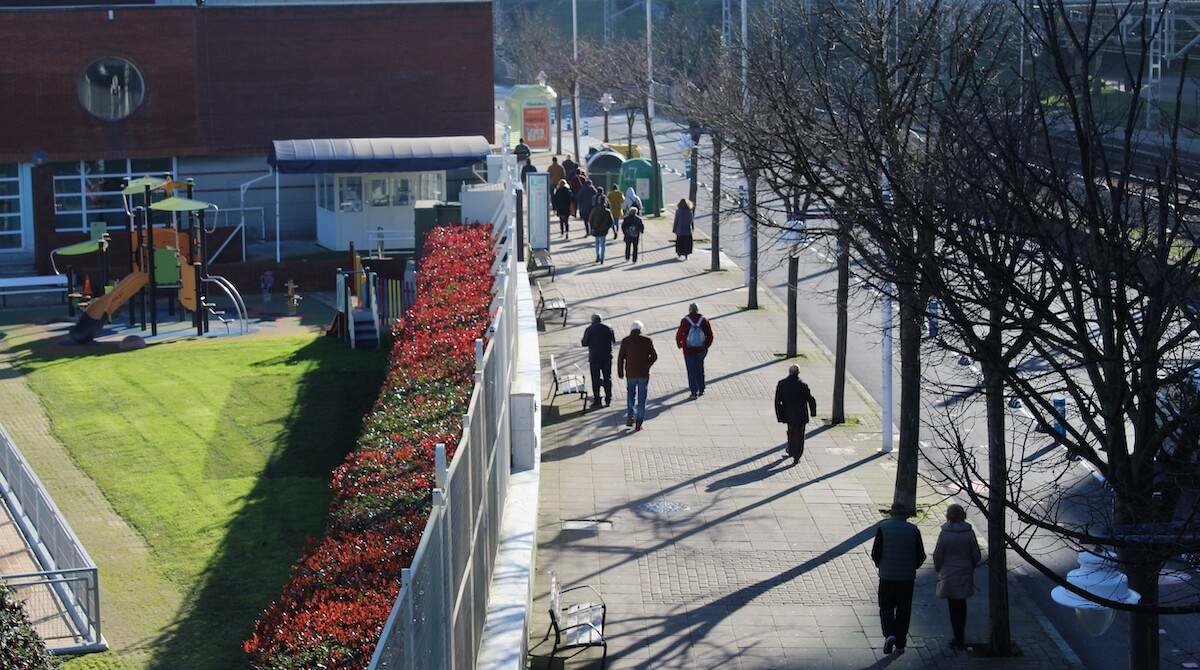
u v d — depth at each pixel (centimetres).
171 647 1703
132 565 1961
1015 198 1152
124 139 4600
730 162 4816
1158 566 1068
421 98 4853
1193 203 1324
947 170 1330
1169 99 1983
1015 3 1253
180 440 2556
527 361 2359
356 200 4416
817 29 2602
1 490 2238
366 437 1602
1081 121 1284
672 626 1666
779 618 1691
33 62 4488
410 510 1316
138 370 3109
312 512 2172
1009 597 1773
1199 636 1639
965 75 1585
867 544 1934
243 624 1766
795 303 3027
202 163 4716
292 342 3391
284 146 4256
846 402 2683
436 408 1623
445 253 2695
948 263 1185
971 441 2422
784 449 2373
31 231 4653
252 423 2664
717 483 2194
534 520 1722
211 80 4672
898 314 1891
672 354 3048
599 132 7738
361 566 1216
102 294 3734
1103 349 1105
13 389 2964
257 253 4425
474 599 1287
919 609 1728
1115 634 1669
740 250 4409
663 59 5881
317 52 4750
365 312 3306
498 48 10250
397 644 854
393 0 4781
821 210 1964
